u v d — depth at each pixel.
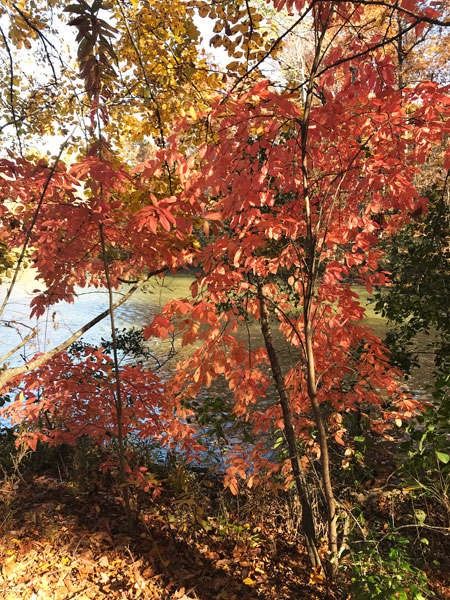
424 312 5.50
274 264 3.74
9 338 11.38
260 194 2.90
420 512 3.57
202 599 3.25
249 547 4.04
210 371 3.48
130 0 3.74
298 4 2.48
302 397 4.27
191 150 4.05
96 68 2.79
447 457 3.59
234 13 3.79
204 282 2.99
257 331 12.96
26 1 4.19
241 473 4.09
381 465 5.51
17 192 2.84
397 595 2.63
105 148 2.97
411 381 9.11
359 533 4.04
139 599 3.11
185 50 4.07
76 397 3.88
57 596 3.00
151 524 4.16
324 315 3.97
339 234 3.61
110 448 5.65
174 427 4.25
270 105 2.61
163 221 2.54
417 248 5.54
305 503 3.88
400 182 2.96
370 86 2.59
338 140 3.30
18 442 4.00
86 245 3.29
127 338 6.68
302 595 3.44
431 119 2.68
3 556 3.33
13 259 4.63
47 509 4.12
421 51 10.93
